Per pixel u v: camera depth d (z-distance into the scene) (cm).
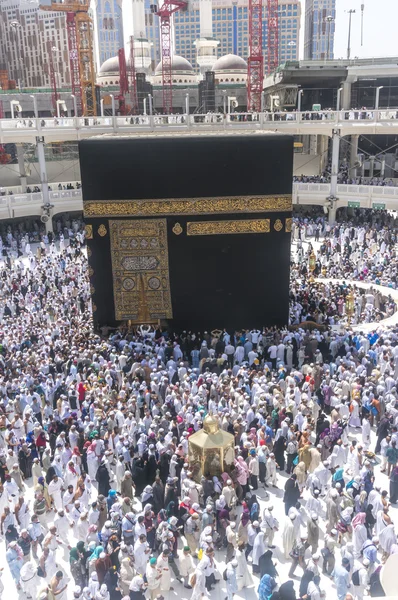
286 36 18488
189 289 2731
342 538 1335
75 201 4984
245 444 1573
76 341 2389
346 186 4788
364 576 1130
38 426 1662
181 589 1245
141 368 2089
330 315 2928
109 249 2673
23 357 2156
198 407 1775
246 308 2769
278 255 2705
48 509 1472
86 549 1241
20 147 5362
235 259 2697
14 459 1611
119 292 2734
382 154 6244
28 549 1277
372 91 6250
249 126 4959
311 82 6431
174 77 9075
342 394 1914
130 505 1384
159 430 1645
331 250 3962
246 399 1825
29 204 4731
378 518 1282
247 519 1294
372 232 4222
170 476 1512
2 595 1244
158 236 2653
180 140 2523
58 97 7800
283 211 2639
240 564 1223
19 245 4666
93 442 1603
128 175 2564
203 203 2609
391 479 1498
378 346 2247
